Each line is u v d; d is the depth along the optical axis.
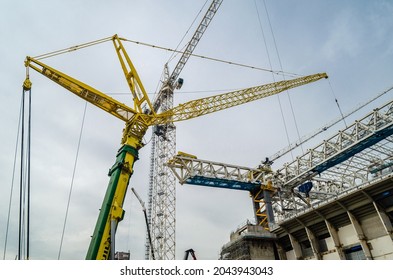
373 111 49.97
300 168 62.31
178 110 62.69
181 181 60.41
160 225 89.50
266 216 61.78
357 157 59.91
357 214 40.97
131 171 45.81
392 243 36.66
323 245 45.53
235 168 65.19
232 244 51.75
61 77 49.69
